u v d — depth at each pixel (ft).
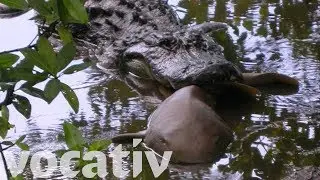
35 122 13.75
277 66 16.79
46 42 4.50
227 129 12.55
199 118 12.26
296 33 19.54
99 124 13.55
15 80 4.65
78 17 4.37
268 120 13.52
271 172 10.87
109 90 16.03
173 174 11.00
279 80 15.60
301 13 21.66
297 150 11.82
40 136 12.84
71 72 4.68
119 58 18.13
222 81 14.43
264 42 18.80
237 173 10.94
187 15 22.03
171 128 12.03
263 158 11.51
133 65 17.29
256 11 22.21
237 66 16.71
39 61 4.50
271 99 14.78
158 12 19.36
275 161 11.35
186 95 13.11
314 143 12.16
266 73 15.58
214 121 12.37
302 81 15.76
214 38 19.24
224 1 23.77
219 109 14.17
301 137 12.47
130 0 20.66
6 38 20.31
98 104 14.93
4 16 23.07
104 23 20.59
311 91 15.14
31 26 21.56
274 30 19.93
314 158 11.38
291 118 13.55
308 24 20.40
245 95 14.98
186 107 12.53
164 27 18.34
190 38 16.16
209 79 14.16
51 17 4.44
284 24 20.52
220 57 15.56
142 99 15.29
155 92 15.84
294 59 17.28
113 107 14.70
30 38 20.25
